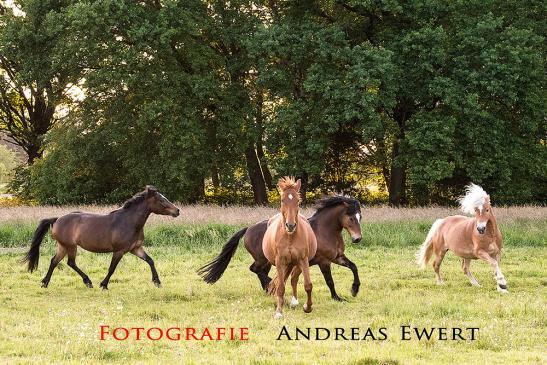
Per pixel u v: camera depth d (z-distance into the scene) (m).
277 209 24.62
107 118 32.09
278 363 7.61
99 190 34.88
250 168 35.25
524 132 31.25
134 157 32.47
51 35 29.72
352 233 11.79
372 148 34.59
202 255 18.03
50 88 35.78
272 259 10.77
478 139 29.66
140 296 12.58
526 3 31.56
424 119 28.88
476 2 29.78
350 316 10.44
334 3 31.08
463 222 13.37
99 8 28.09
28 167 37.47
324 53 27.98
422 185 32.97
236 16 31.91
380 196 36.91
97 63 30.34
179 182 31.59
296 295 11.29
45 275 15.05
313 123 29.23
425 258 14.15
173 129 29.52
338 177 35.91
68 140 32.19
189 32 29.47
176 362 7.76
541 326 9.63
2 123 41.09
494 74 28.02
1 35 32.62
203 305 11.54
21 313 10.73
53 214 23.23
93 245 13.40
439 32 27.97
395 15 29.14
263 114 35.25
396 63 28.95
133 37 27.91
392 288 13.43
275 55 29.11
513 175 32.28
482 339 8.75
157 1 32.25
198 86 29.64
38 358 7.82
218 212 23.36
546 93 30.44
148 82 29.03
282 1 33.09
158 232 20.48
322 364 7.58
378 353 7.99
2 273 15.20
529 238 20.33
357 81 27.02
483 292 12.70
